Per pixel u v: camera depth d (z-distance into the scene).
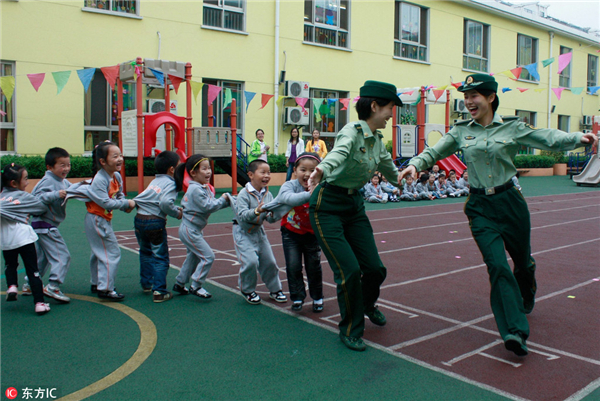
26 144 12.40
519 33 24.02
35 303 4.27
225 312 4.40
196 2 14.71
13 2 11.93
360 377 3.15
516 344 3.29
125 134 11.98
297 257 4.45
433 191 14.55
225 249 7.07
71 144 13.02
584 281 5.50
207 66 15.06
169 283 5.34
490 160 3.69
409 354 3.52
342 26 18.14
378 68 19.02
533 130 3.61
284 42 16.56
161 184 4.76
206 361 3.37
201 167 4.66
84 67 13.03
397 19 19.69
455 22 21.36
